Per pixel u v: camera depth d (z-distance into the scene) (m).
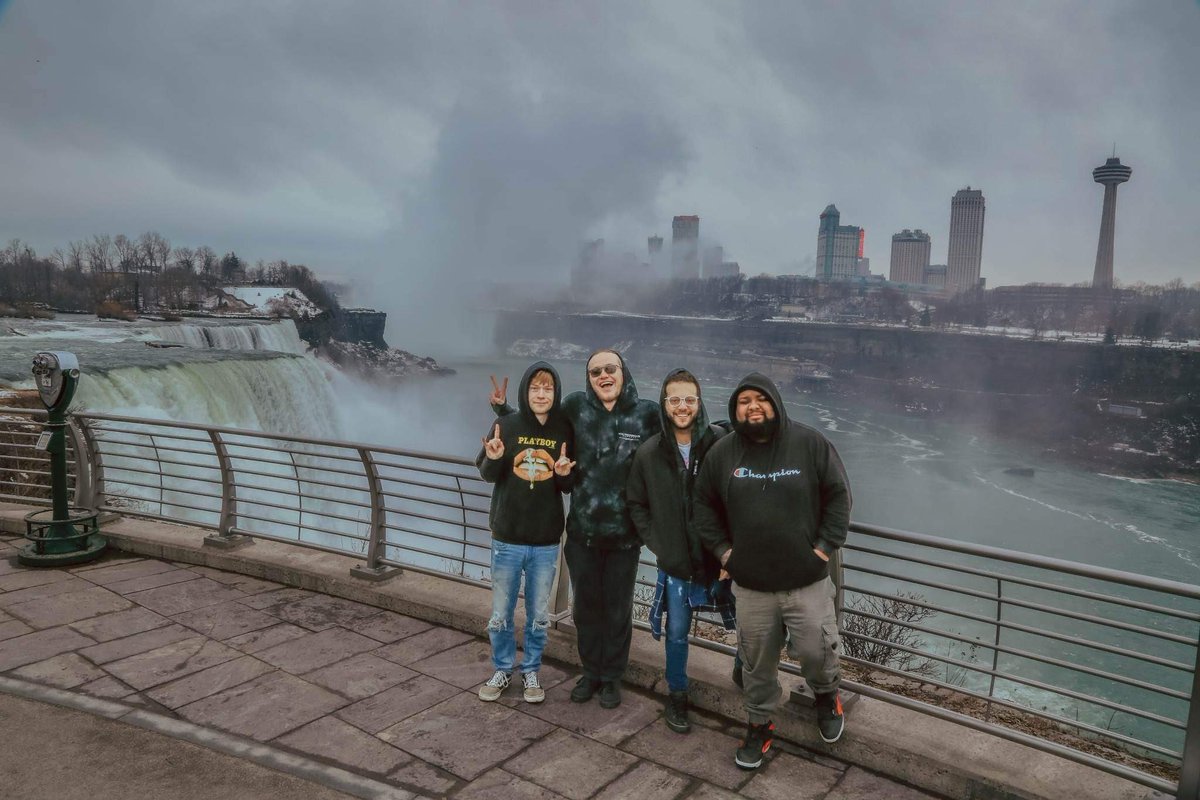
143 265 156.62
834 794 3.36
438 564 18.08
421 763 3.51
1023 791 3.18
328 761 3.50
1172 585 2.98
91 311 131.38
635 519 3.84
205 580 5.98
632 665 4.39
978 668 3.57
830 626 3.44
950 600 43.44
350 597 5.61
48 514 7.11
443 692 4.23
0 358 33.38
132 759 3.47
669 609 3.83
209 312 136.88
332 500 5.94
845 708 3.87
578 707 4.11
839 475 3.37
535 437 4.11
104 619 5.17
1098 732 3.28
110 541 6.70
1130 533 107.31
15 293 133.75
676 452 3.73
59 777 3.33
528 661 4.18
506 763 3.53
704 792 3.35
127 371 29.92
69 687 4.17
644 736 3.82
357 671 4.46
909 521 109.69
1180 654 45.00
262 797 3.21
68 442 7.15
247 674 4.38
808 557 3.33
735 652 4.42
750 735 3.55
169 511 21.31
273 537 6.40
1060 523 111.50
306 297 161.50
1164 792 3.14
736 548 3.41
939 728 3.68
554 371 4.14
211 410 34.25
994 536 103.00
